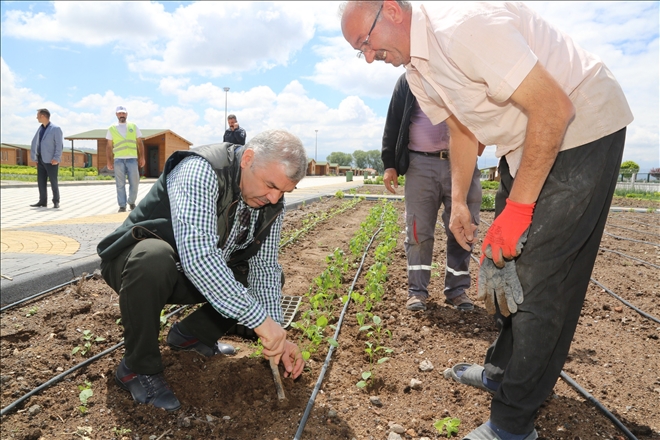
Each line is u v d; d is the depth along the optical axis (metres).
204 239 2.21
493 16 1.80
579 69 1.93
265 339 2.27
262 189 2.27
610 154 1.94
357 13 2.11
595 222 1.97
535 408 2.04
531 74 1.73
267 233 2.78
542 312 1.97
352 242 5.89
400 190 19.48
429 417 2.41
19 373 2.77
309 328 3.08
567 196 1.90
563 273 1.97
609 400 2.55
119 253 2.51
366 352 3.11
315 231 7.86
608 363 2.99
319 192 17.23
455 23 1.84
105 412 2.43
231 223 2.52
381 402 2.56
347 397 2.59
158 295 2.36
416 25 2.01
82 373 2.80
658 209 12.77
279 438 2.22
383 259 5.13
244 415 2.40
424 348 3.22
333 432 2.27
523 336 1.99
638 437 2.25
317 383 2.65
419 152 3.88
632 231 8.51
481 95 1.97
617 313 3.90
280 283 2.95
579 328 3.59
